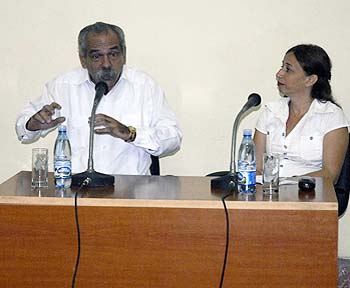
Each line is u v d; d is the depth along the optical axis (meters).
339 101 3.93
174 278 2.15
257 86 3.95
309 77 3.26
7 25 3.97
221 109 3.98
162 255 2.15
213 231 2.13
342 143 3.22
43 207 2.16
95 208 2.14
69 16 3.95
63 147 2.40
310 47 3.29
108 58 3.05
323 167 3.20
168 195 2.23
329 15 3.88
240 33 3.91
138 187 2.42
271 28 3.90
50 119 2.83
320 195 2.25
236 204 2.12
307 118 3.29
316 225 2.10
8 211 2.16
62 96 3.34
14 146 4.07
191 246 2.14
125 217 2.14
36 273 2.18
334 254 2.10
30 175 2.71
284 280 2.13
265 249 2.12
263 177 2.37
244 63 3.93
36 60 3.99
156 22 3.93
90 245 2.16
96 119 2.76
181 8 3.91
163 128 3.19
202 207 2.13
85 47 3.08
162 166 4.05
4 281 2.19
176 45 3.94
